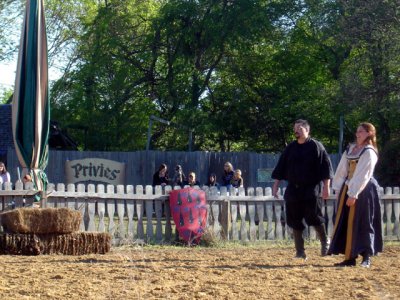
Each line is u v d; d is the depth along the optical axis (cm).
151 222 1477
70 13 4322
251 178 2566
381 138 3042
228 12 3209
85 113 3494
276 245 1485
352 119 3041
